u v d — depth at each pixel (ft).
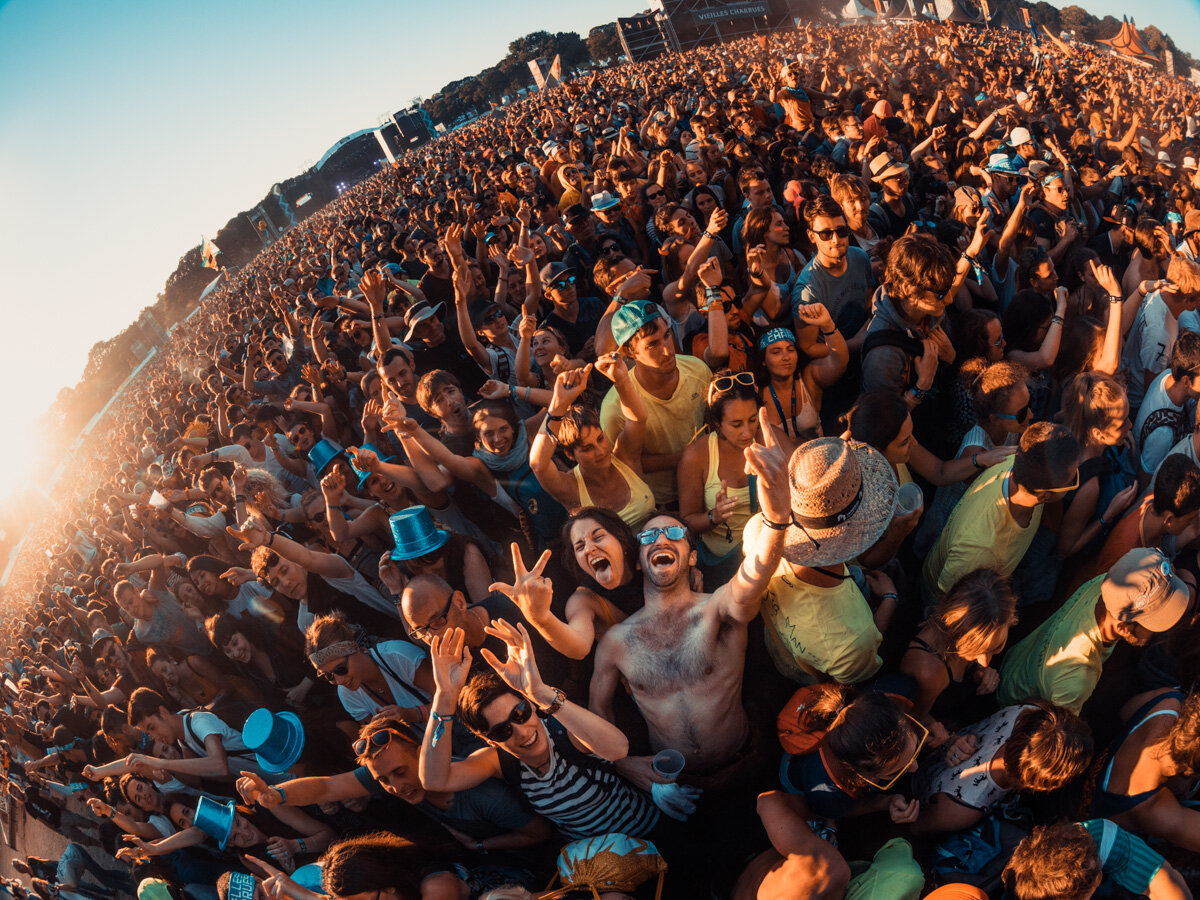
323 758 12.16
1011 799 7.75
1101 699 9.48
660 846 9.33
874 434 9.94
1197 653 8.02
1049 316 13.34
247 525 12.75
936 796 7.91
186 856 12.71
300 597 13.25
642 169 33.14
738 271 18.80
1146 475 11.25
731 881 8.63
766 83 50.90
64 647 27.81
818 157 24.68
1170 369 11.05
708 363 13.24
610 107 65.72
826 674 8.89
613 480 11.46
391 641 11.21
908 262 10.94
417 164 144.56
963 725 9.57
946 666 8.22
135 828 13.06
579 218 23.54
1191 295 12.43
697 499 11.10
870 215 20.25
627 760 9.23
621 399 11.42
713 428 10.75
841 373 13.10
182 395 56.85
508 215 37.45
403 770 8.92
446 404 13.69
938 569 10.51
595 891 7.95
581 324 19.12
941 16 73.82
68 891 17.98
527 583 8.30
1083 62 45.06
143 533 27.32
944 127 27.84
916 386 11.85
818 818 7.77
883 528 8.07
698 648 8.57
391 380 16.87
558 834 9.69
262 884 8.60
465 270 17.37
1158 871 6.80
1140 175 23.91
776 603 8.90
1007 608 7.72
